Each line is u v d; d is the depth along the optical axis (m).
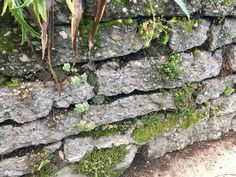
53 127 2.73
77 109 2.72
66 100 2.70
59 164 2.90
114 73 2.80
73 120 2.79
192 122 3.42
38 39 2.40
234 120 3.78
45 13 2.13
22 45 2.39
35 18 2.24
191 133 3.49
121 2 2.58
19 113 2.56
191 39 3.01
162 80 3.03
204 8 2.93
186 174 3.36
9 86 2.47
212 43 3.15
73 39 2.30
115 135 3.02
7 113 2.53
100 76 2.77
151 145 3.30
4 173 2.70
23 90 2.50
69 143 2.87
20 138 2.65
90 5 2.48
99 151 3.02
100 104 2.85
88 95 2.77
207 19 3.03
